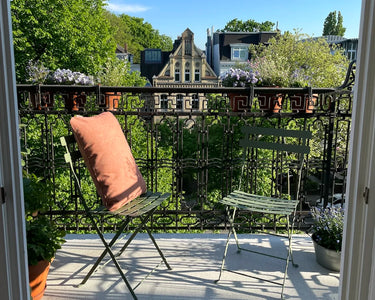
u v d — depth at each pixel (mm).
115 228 2951
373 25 1049
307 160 2939
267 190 6891
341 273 1239
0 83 1081
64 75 3920
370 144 1092
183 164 2982
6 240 1146
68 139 2006
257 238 2748
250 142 2498
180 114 2889
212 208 3031
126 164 2139
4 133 1102
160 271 2258
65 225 2867
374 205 1101
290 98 2998
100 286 2078
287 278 2180
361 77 1100
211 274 2229
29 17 16016
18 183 1158
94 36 19031
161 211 2990
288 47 16281
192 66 33844
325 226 2318
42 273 1880
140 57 44469
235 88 2850
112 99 3275
